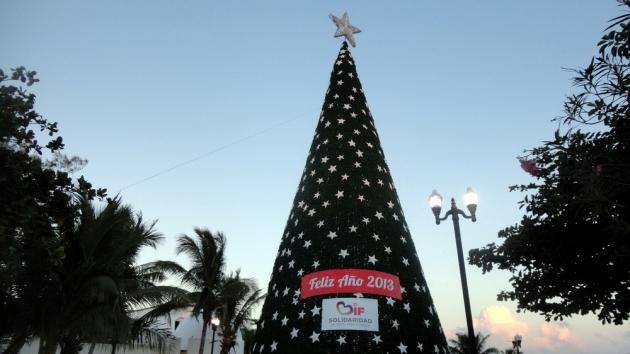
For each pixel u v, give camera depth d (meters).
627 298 8.06
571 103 7.28
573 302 8.63
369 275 9.36
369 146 11.59
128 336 18.73
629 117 7.09
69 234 14.77
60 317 15.29
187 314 44.16
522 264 9.20
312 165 11.40
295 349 8.80
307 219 10.40
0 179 6.80
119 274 16.97
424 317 9.43
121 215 16.23
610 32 6.50
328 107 12.36
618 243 7.55
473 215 12.09
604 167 6.88
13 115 7.10
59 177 7.57
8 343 16.47
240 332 41.28
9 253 7.76
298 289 9.52
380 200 10.65
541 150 8.25
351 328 8.74
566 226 8.41
